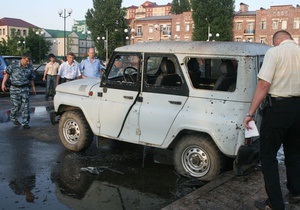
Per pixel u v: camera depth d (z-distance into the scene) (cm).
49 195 486
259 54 511
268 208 393
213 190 466
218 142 505
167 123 547
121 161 637
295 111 372
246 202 431
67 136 691
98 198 479
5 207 446
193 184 527
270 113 376
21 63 878
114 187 519
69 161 632
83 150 693
